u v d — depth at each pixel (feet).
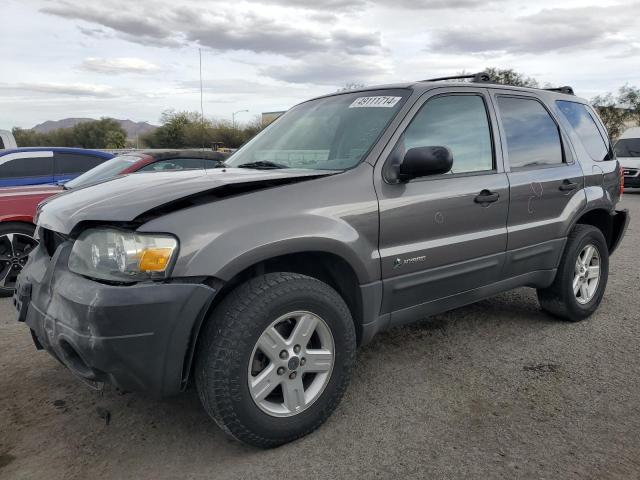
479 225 11.36
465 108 11.72
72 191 10.12
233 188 8.41
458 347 12.95
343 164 10.00
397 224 9.84
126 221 7.59
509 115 12.74
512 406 10.06
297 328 8.60
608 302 16.60
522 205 12.31
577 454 8.50
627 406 10.02
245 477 8.02
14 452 8.71
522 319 14.96
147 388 7.79
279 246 8.23
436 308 11.07
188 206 7.98
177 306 7.51
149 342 7.48
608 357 12.31
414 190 10.18
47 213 9.27
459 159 11.29
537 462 8.30
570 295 14.10
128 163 21.04
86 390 10.88
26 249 19.20
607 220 15.70
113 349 7.32
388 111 10.68
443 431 9.22
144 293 7.38
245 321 7.95
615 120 114.21
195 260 7.61
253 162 11.58
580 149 14.53
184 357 7.80
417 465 8.27
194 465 8.35
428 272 10.48
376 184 9.70
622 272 20.63
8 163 23.00
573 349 12.78
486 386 10.89
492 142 12.06
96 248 7.87
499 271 12.09
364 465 8.28
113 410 10.07
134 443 8.97
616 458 8.38
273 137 12.52
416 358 12.32
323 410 9.06
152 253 7.48
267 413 8.43
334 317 8.95
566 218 13.61
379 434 9.14
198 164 22.20
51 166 24.00
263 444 8.53
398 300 10.21
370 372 11.59
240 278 8.80
